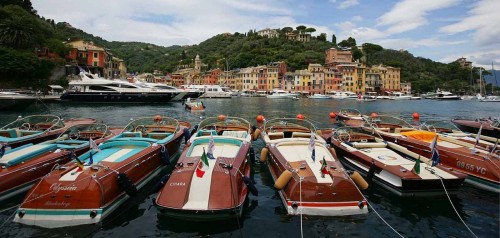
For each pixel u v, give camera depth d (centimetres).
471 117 4375
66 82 6525
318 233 838
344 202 916
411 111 5453
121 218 913
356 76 11931
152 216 930
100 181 889
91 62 8250
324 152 1223
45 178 880
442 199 1076
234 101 7325
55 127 1812
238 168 1010
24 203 840
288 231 849
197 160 1034
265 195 1115
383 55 17188
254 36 18288
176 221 895
